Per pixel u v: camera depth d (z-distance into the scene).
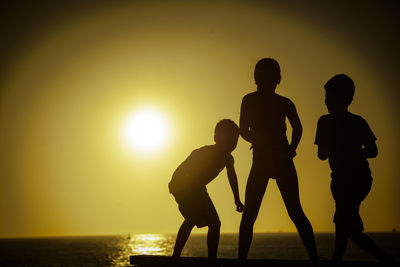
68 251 89.81
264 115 4.58
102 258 62.62
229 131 4.87
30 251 94.38
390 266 3.97
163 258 4.66
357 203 4.39
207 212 4.68
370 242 4.29
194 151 4.96
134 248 93.19
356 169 4.43
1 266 52.22
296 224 4.32
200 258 4.56
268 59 4.70
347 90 4.63
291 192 4.39
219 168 4.88
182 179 4.78
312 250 4.22
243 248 4.41
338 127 4.59
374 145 4.51
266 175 4.45
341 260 4.31
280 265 4.19
